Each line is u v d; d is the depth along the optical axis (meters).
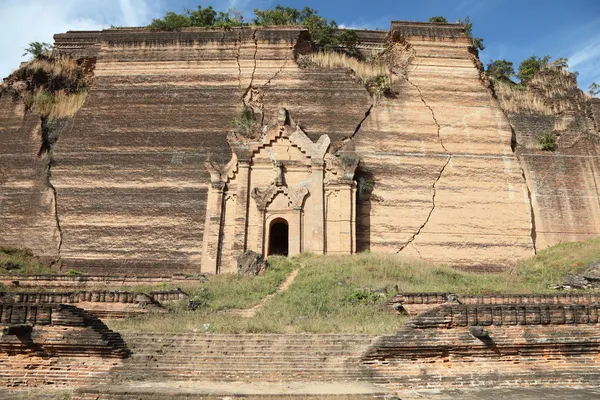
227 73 38.47
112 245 33.25
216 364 13.54
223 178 33.47
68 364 13.04
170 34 39.84
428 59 39.25
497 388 12.86
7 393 12.15
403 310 19.27
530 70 44.00
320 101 37.38
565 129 38.59
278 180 32.56
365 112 36.97
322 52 40.88
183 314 19.03
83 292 19.59
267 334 15.09
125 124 37.03
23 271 30.62
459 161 36.06
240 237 31.67
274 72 38.38
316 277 24.44
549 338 13.41
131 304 19.50
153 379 13.02
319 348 14.19
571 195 36.09
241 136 34.12
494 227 34.44
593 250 31.05
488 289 24.48
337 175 33.06
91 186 34.97
